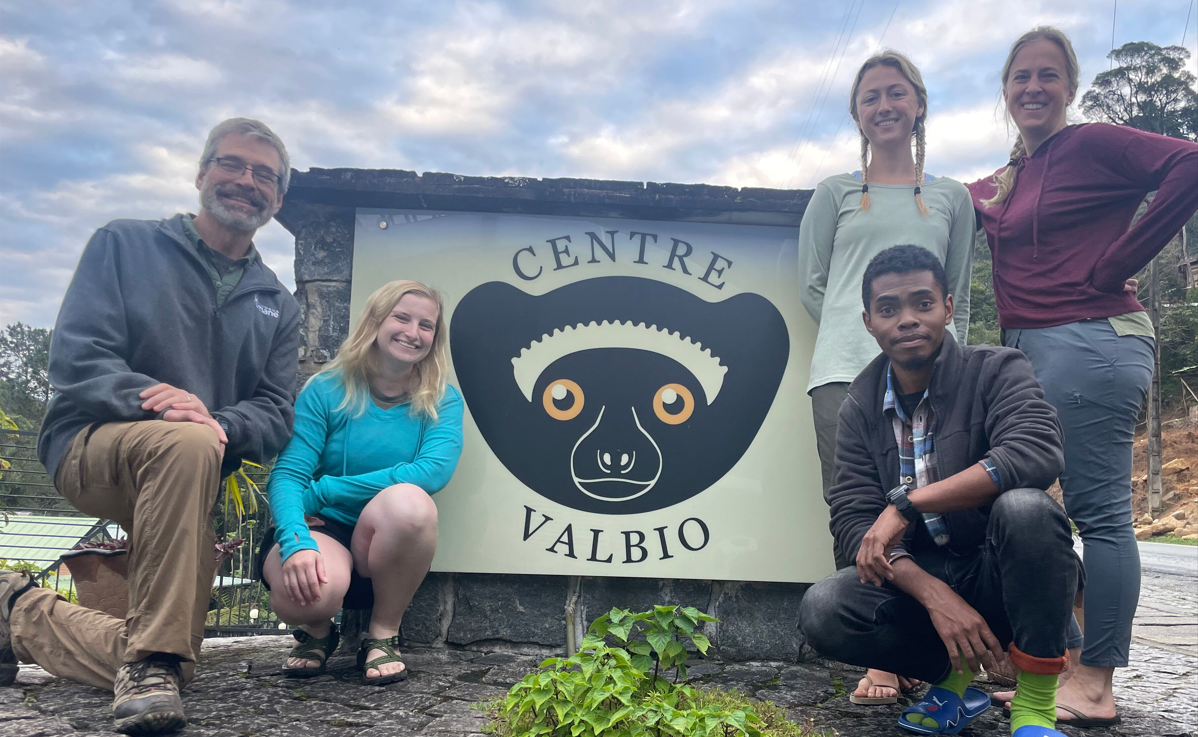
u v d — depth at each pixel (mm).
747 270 3406
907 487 2018
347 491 2643
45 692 2338
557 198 3262
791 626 3186
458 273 3338
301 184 3199
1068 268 2617
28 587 2422
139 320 2363
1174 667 3361
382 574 2604
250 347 2570
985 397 2092
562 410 3275
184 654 2062
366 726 2109
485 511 3189
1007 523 1843
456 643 3146
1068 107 2857
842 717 2352
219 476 2203
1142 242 2418
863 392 2299
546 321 3332
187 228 2504
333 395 2785
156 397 2213
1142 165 2516
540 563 3170
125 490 2238
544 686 1930
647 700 1963
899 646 2137
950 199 2969
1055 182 2699
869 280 2211
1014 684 2734
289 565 2381
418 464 2711
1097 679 2387
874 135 2959
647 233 3408
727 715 1830
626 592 3201
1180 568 11914
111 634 2236
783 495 3254
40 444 2396
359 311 3285
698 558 3195
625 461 3254
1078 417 2490
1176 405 36625
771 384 3332
